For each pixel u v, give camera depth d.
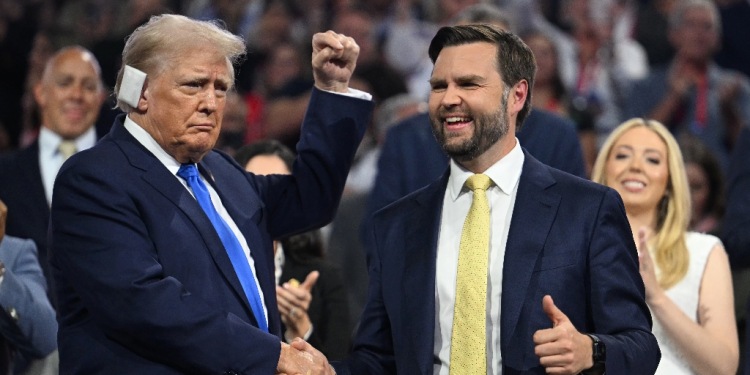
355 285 18.17
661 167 13.30
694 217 16.81
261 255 10.19
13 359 12.64
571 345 8.80
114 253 9.23
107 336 9.49
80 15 29.83
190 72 9.62
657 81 24.20
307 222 10.95
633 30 28.53
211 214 9.92
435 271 10.16
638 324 9.66
